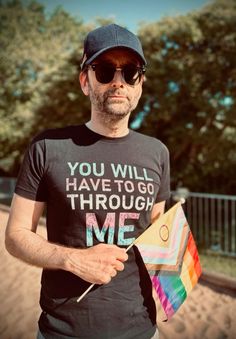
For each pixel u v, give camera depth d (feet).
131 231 4.63
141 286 4.69
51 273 4.49
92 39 4.70
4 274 16.48
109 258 4.08
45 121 43.91
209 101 33.58
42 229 21.24
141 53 4.64
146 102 35.35
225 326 11.94
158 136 38.19
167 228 5.13
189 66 32.99
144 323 4.61
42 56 64.64
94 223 4.42
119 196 4.52
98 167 4.53
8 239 4.38
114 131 4.69
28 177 4.43
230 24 31.68
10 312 12.93
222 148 35.55
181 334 11.34
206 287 15.16
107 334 4.31
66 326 4.32
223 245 24.35
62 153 4.46
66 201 4.37
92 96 4.66
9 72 65.82
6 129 56.75
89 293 4.33
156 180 4.92
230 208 24.71
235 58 32.19
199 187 38.93
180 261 5.33
